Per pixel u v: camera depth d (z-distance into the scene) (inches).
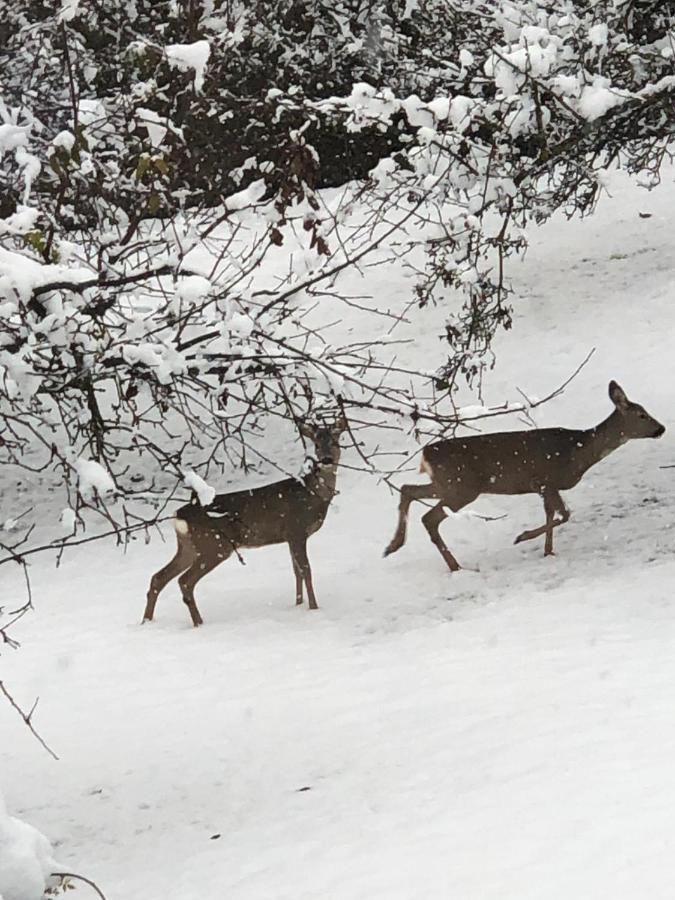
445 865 318.0
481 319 583.8
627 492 753.0
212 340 365.7
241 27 624.4
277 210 394.6
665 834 305.1
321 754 444.8
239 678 542.3
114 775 460.4
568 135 640.4
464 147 511.5
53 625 642.2
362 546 714.8
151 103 485.7
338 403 376.2
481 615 579.2
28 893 279.3
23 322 340.8
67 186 396.5
